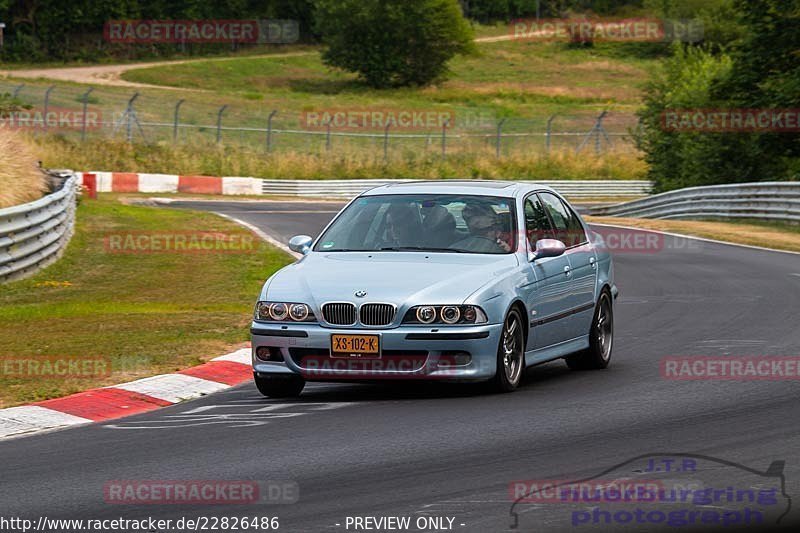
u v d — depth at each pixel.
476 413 23.55
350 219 28.70
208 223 82.75
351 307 24.98
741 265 59.62
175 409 25.23
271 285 26.23
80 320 38.62
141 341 33.78
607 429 21.69
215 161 146.50
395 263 26.47
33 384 27.48
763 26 108.94
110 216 84.44
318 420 23.28
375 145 171.88
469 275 25.81
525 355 26.91
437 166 155.88
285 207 114.12
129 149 142.75
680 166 130.38
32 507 16.98
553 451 19.83
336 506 16.55
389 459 19.52
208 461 19.80
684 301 44.78
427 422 22.69
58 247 60.31
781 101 106.62
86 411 24.92
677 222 93.81
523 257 27.28
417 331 24.62
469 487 17.45
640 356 32.00
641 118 141.50
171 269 56.69
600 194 156.12
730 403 24.34
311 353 25.14
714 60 138.38
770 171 114.75
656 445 20.16
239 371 29.94
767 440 20.44
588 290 30.08
